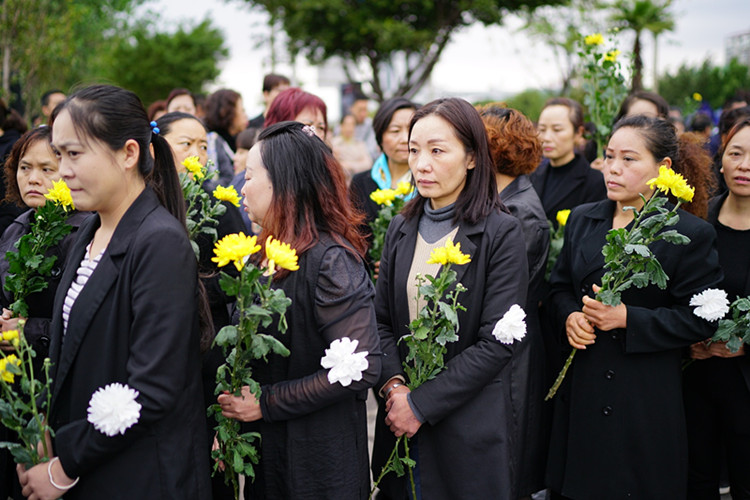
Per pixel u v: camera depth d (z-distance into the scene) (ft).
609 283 8.29
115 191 5.94
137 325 5.69
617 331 8.42
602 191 13.28
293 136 6.95
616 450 8.32
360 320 6.60
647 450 8.25
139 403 5.54
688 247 8.23
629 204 8.80
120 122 5.82
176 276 5.80
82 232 6.55
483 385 7.35
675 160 8.67
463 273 7.62
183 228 6.16
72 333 5.87
